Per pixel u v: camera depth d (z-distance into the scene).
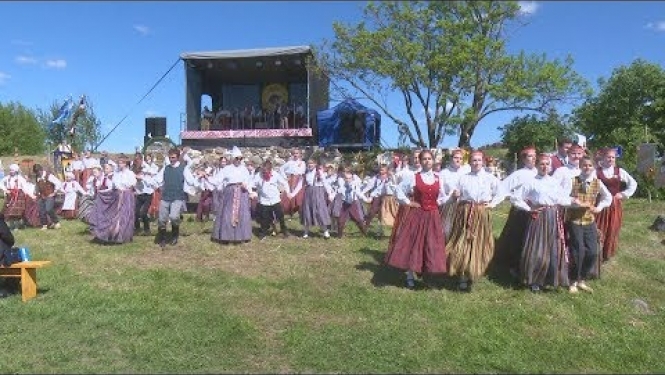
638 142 19.50
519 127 19.64
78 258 8.58
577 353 5.62
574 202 7.08
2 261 6.86
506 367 5.24
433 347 5.57
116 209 9.48
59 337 5.71
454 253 6.87
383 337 5.77
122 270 7.95
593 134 22.50
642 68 21.72
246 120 24.97
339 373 5.05
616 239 8.09
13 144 43.06
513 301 6.75
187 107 23.28
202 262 8.30
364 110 21.73
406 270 7.21
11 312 6.39
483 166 7.02
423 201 6.99
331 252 8.80
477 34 19.16
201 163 18.19
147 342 5.59
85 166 15.84
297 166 12.41
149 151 19.09
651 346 5.90
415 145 21.56
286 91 26.50
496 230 9.94
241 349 5.52
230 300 6.82
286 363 5.23
